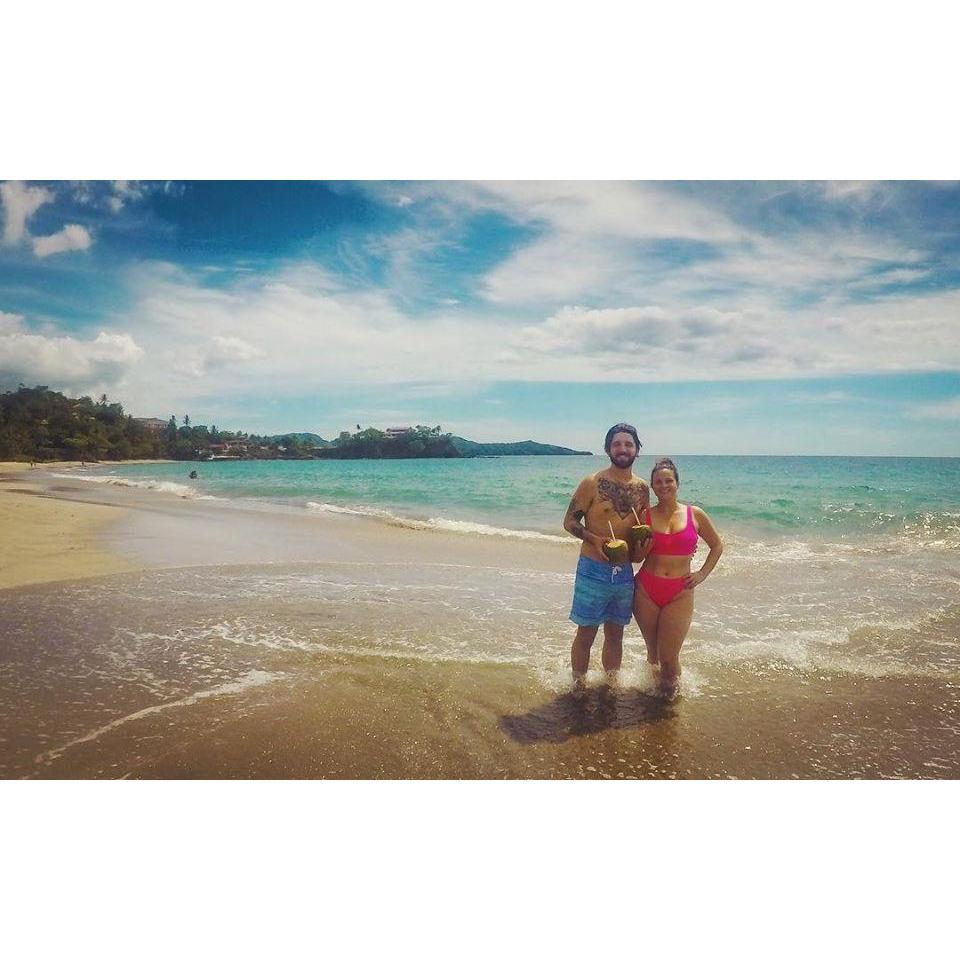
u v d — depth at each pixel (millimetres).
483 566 7855
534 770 3385
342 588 6652
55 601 6070
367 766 3387
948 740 3674
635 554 4145
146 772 3330
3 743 3520
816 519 11859
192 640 5027
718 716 3908
